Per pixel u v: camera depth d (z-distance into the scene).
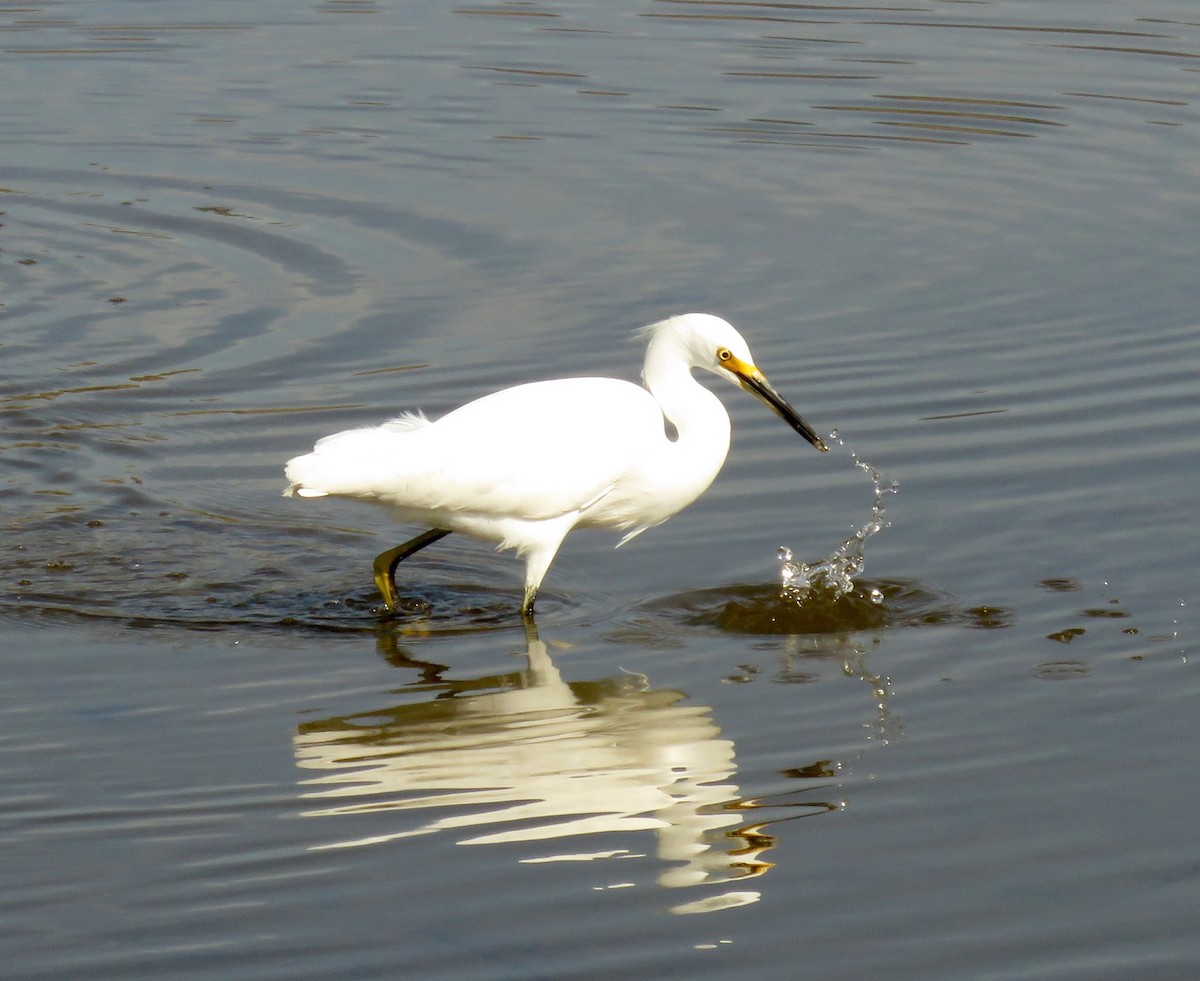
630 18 31.88
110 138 25.06
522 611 11.70
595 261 19.67
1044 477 13.38
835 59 28.52
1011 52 28.67
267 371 16.55
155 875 8.04
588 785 9.02
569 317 17.89
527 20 31.92
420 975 7.16
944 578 11.73
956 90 26.64
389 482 11.66
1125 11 31.25
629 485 12.14
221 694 10.32
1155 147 23.67
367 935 7.49
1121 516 12.55
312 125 25.61
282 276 19.34
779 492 13.43
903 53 28.78
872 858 8.14
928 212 21.31
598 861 8.17
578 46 29.84
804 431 12.06
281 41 30.61
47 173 23.44
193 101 26.94
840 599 11.43
